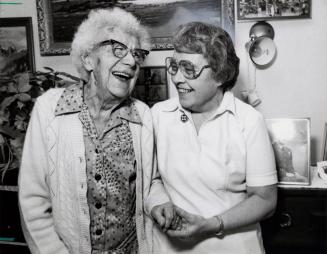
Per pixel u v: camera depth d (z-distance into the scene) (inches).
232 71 42.6
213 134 43.6
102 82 40.1
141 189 44.8
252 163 42.1
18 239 62.6
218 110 43.5
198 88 41.4
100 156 41.3
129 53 40.3
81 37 41.0
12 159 64.0
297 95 69.0
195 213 43.5
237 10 68.0
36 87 63.4
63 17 72.6
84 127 41.8
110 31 40.0
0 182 61.5
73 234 42.0
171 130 45.3
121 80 40.5
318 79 67.9
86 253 41.9
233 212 41.5
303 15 66.2
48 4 72.6
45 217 43.8
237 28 68.6
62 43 73.5
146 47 43.3
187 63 40.4
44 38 73.7
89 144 41.4
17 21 74.0
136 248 45.9
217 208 43.1
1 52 75.4
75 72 74.2
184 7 68.7
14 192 61.8
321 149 69.4
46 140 41.5
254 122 42.6
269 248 58.6
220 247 43.9
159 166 45.5
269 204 42.6
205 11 68.6
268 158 42.4
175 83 42.6
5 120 62.2
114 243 43.1
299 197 56.2
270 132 58.6
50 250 42.9
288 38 67.6
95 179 41.3
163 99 70.9
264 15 67.2
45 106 42.5
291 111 69.6
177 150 44.4
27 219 42.7
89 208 41.6
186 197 43.9
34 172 42.3
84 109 42.2
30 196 42.9
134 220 45.1
